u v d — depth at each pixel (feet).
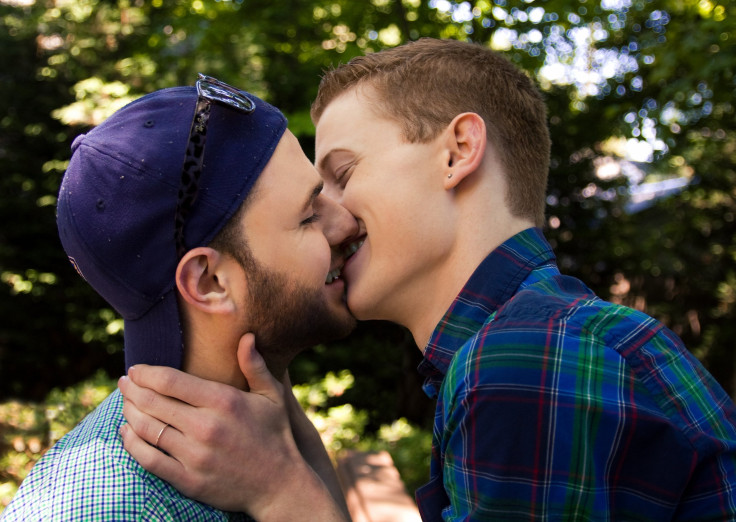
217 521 3.86
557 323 3.71
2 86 28.35
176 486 3.76
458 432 3.68
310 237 4.16
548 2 22.06
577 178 31.14
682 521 3.59
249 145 3.97
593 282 33.37
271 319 4.09
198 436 3.78
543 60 23.89
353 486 9.36
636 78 22.24
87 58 27.25
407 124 4.58
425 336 4.67
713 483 3.58
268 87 25.38
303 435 5.13
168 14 26.43
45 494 3.64
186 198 3.81
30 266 29.07
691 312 35.83
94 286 4.08
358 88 4.83
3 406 16.34
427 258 4.50
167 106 3.99
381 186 4.53
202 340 4.07
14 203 28.37
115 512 3.51
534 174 4.85
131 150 3.84
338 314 4.57
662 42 18.97
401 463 14.48
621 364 3.62
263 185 3.98
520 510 3.48
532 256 4.41
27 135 29.22
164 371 3.90
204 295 3.94
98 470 3.66
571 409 3.49
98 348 30.76
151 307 3.99
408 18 23.53
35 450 15.01
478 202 4.52
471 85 4.66
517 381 3.55
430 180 4.51
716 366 34.55
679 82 16.85
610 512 3.53
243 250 3.95
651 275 36.14
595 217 32.40
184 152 3.83
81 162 3.93
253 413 3.96
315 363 27.22
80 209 3.88
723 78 16.94
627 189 33.88
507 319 3.84
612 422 3.47
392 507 8.19
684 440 3.50
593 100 28.84
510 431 3.51
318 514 3.96
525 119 4.84
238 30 24.09
